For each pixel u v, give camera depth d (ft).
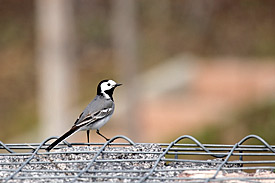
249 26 93.50
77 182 16.96
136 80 57.41
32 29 91.76
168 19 92.12
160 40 89.51
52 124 56.03
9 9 92.73
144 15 91.56
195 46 89.97
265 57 87.25
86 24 81.25
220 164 18.33
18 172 17.61
